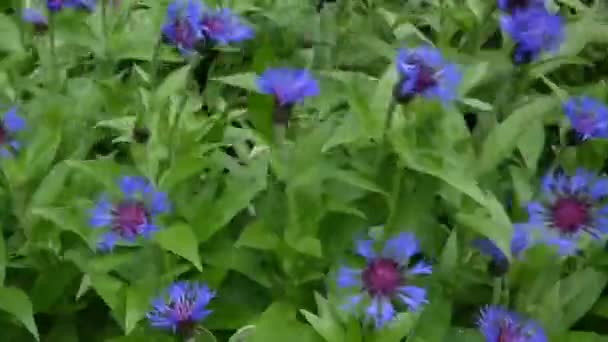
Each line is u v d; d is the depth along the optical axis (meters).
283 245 0.88
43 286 0.89
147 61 1.13
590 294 0.89
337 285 0.84
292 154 0.89
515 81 1.04
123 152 1.02
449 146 0.88
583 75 1.16
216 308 0.89
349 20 1.17
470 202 0.90
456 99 0.92
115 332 0.91
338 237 0.90
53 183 0.89
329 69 1.12
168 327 0.85
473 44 1.09
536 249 0.86
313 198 0.88
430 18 1.16
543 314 0.87
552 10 1.17
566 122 0.96
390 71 0.88
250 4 1.16
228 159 0.92
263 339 0.86
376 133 0.88
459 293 0.90
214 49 1.10
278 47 1.16
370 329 0.84
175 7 1.00
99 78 1.08
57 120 0.93
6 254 0.89
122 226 0.85
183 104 0.94
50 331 0.91
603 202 0.90
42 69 1.06
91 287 0.90
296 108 1.00
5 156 0.89
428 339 0.86
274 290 0.90
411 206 0.90
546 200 0.88
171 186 0.87
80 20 1.10
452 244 0.88
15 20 1.12
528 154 0.95
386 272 0.82
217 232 0.90
